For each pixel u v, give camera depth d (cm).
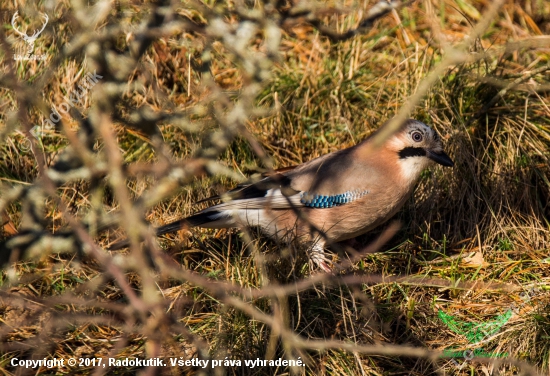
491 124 1195
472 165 1138
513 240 1102
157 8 574
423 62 1256
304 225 1075
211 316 913
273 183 1052
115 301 932
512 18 1459
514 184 1134
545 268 1039
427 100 1217
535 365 880
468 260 1064
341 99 1261
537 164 1152
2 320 884
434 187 1124
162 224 1086
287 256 930
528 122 1180
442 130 1185
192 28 584
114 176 500
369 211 1079
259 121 1220
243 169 1169
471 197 1122
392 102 1252
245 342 862
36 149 527
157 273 948
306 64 1336
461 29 1441
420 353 628
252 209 1059
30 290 934
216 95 610
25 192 573
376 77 1315
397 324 939
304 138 1233
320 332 900
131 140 1150
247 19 589
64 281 955
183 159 1119
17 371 813
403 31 1400
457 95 1216
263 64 576
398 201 1089
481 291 994
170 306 906
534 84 1216
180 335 877
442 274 1030
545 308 925
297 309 906
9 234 971
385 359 893
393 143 1074
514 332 908
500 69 1210
